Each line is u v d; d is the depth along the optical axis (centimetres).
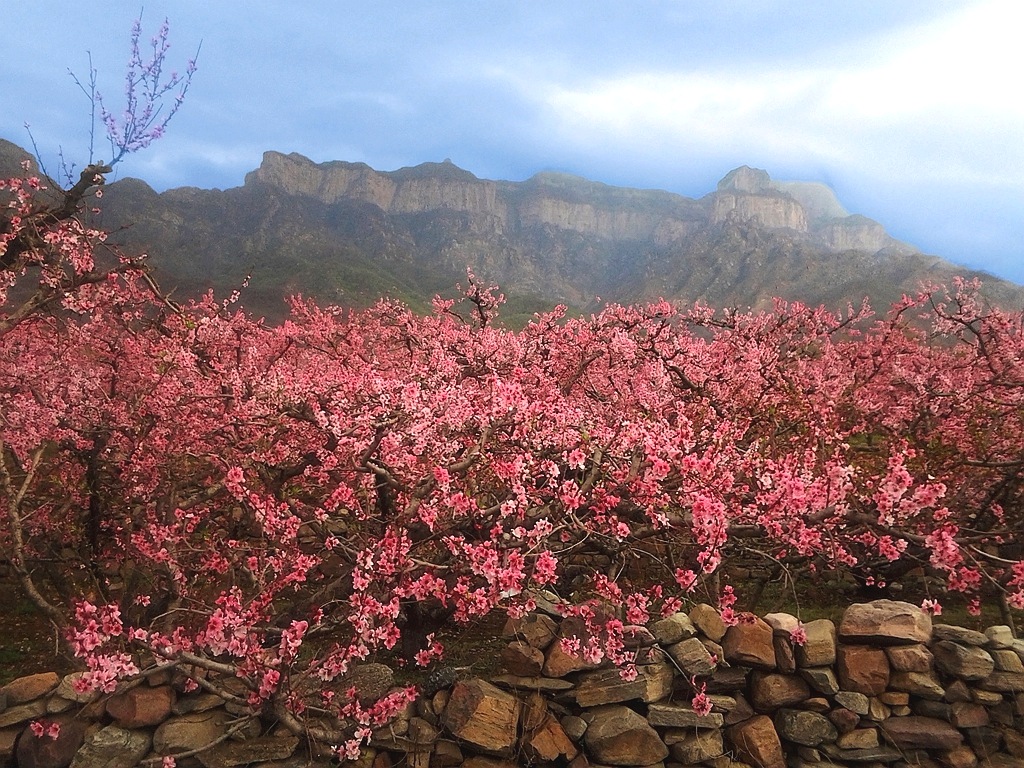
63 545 774
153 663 426
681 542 502
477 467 578
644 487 433
